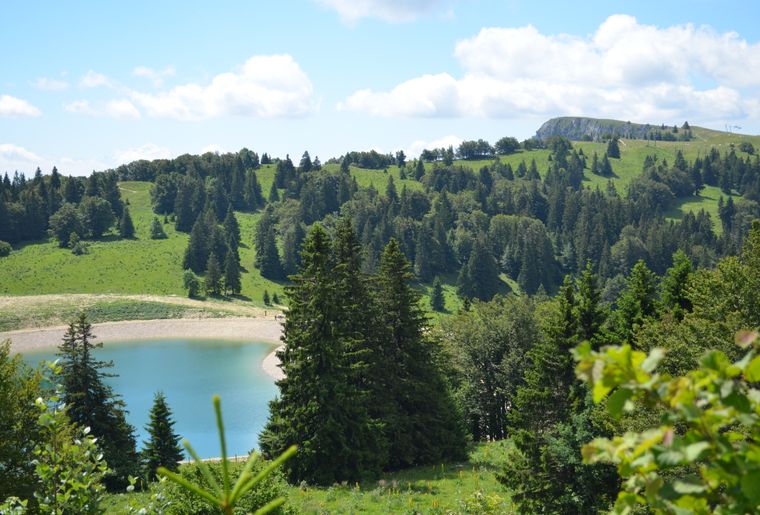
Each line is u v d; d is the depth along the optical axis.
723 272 23.98
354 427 32.91
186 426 65.44
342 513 25.58
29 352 110.69
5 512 7.43
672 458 2.35
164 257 174.25
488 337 54.12
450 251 176.38
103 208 188.25
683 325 25.20
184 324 131.38
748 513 2.35
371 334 37.34
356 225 190.38
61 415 7.80
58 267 161.00
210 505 13.52
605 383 2.54
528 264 162.25
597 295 27.33
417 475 34.34
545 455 21.20
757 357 2.40
